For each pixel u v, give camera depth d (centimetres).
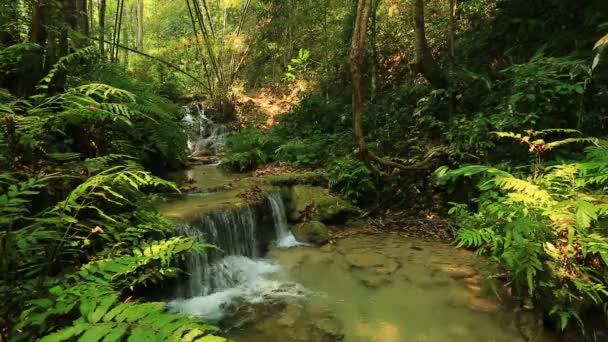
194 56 1289
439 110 666
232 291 407
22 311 129
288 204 616
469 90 643
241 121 1117
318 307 366
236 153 837
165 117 492
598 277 258
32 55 322
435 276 414
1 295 132
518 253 267
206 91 1240
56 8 347
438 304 358
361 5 398
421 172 613
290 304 374
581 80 460
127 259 163
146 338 94
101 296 127
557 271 268
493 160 521
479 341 302
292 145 809
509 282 354
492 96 587
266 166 806
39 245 158
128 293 331
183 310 363
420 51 662
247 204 530
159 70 1154
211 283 421
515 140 496
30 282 145
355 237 552
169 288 375
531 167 432
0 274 141
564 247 265
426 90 727
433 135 650
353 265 457
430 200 594
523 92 474
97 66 457
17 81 331
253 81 1447
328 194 640
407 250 493
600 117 444
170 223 282
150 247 184
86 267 151
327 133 889
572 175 300
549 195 274
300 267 464
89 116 244
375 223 593
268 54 1380
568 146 450
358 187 634
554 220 266
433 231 544
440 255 470
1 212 150
